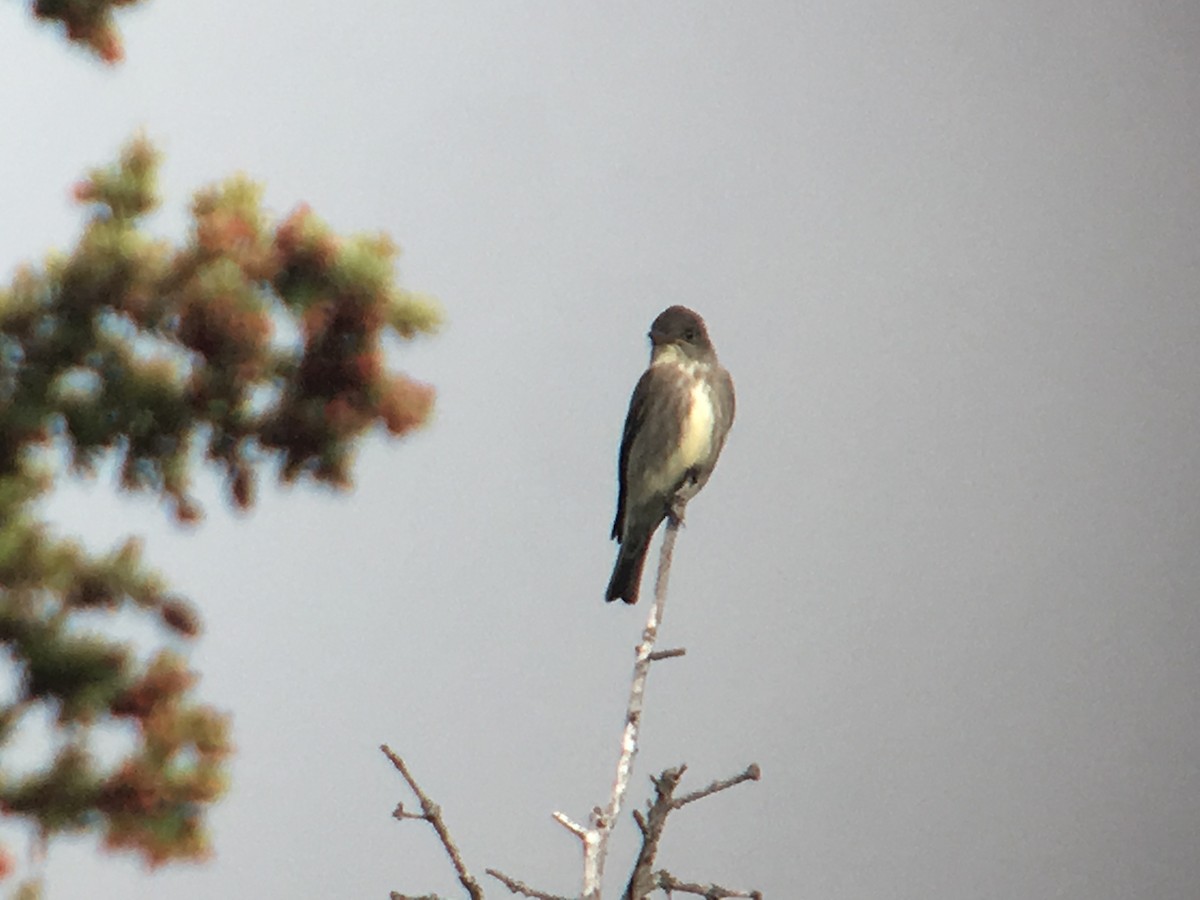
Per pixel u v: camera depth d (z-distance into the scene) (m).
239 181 8.20
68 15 9.77
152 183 8.23
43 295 7.91
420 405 8.38
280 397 8.27
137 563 7.84
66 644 7.62
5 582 7.59
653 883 8.63
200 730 7.79
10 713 7.63
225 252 7.95
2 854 7.52
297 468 8.38
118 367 8.03
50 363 7.97
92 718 7.71
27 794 7.52
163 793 7.65
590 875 8.46
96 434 8.02
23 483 7.94
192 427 8.19
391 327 8.27
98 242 7.90
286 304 8.20
